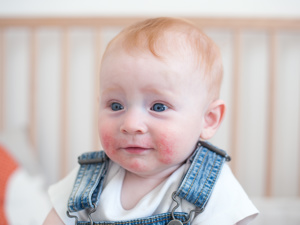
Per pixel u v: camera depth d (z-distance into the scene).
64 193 0.64
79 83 1.46
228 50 1.42
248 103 1.44
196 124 0.57
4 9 1.43
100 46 1.34
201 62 0.58
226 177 0.60
